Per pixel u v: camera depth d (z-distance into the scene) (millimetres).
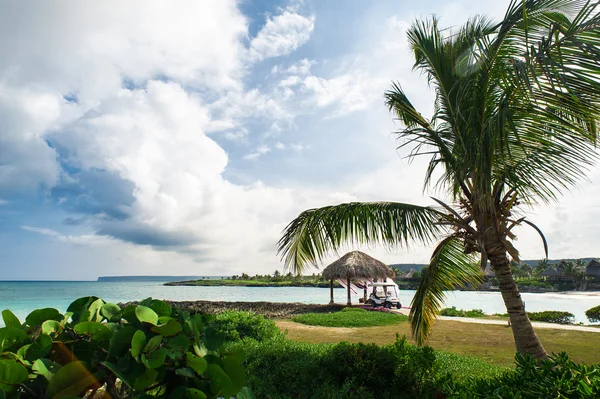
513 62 4621
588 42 4094
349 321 15758
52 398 1172
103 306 1517
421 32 6945
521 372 3057
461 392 3094
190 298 46781
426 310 7371
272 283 110625
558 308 33625
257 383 5020
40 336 1281
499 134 4789
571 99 4473
